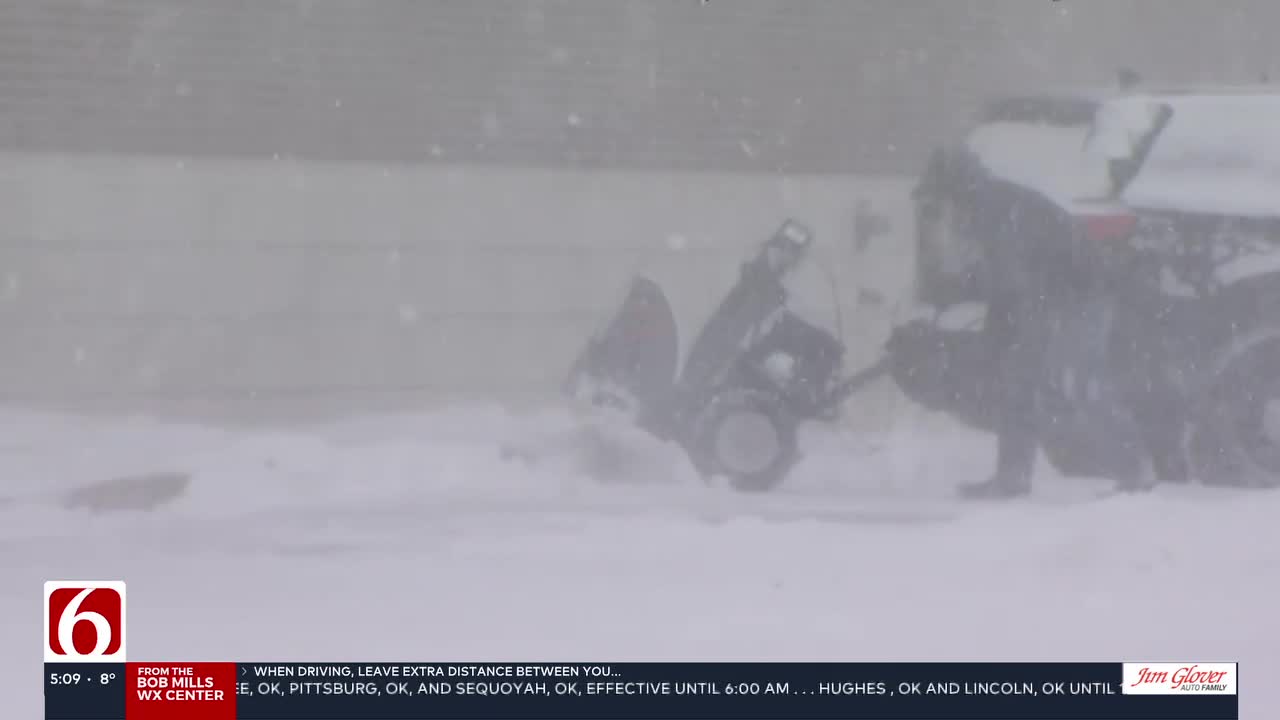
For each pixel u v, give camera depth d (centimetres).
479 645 1678
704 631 1741
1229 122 2833
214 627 1748
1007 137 2850
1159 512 2555
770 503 2633
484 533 2325
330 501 2691
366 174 4459
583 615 1812
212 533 2353
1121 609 1864
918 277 2916
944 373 2805
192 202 4300
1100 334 2706
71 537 2320
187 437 3584
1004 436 2722
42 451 3325
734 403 2780
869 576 2039
